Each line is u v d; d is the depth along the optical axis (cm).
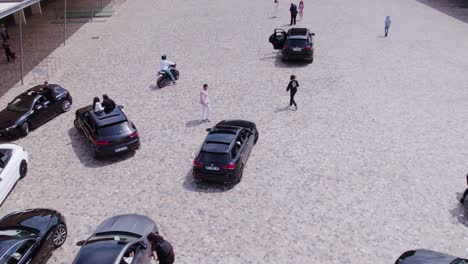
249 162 1445
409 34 2892
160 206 1228
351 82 2109
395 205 1198
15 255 933
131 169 1427
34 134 1683
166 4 4106
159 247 920
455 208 1173
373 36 2866
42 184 1352
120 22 3428
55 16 3631
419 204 1196
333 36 2884
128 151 1470
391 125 1669
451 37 2797
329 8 3734
